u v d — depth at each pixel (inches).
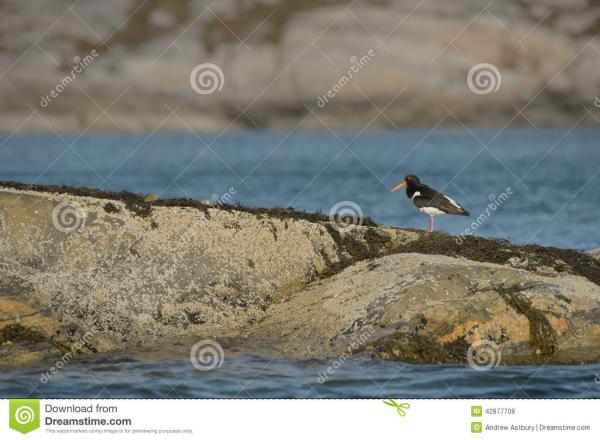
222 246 492.1
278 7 4874.5
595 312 457.1
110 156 2390.5
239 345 442.6
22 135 3767.2
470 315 438.3
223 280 479.8
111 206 497.0
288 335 448.1
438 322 434.9
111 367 415.8
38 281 448.8
